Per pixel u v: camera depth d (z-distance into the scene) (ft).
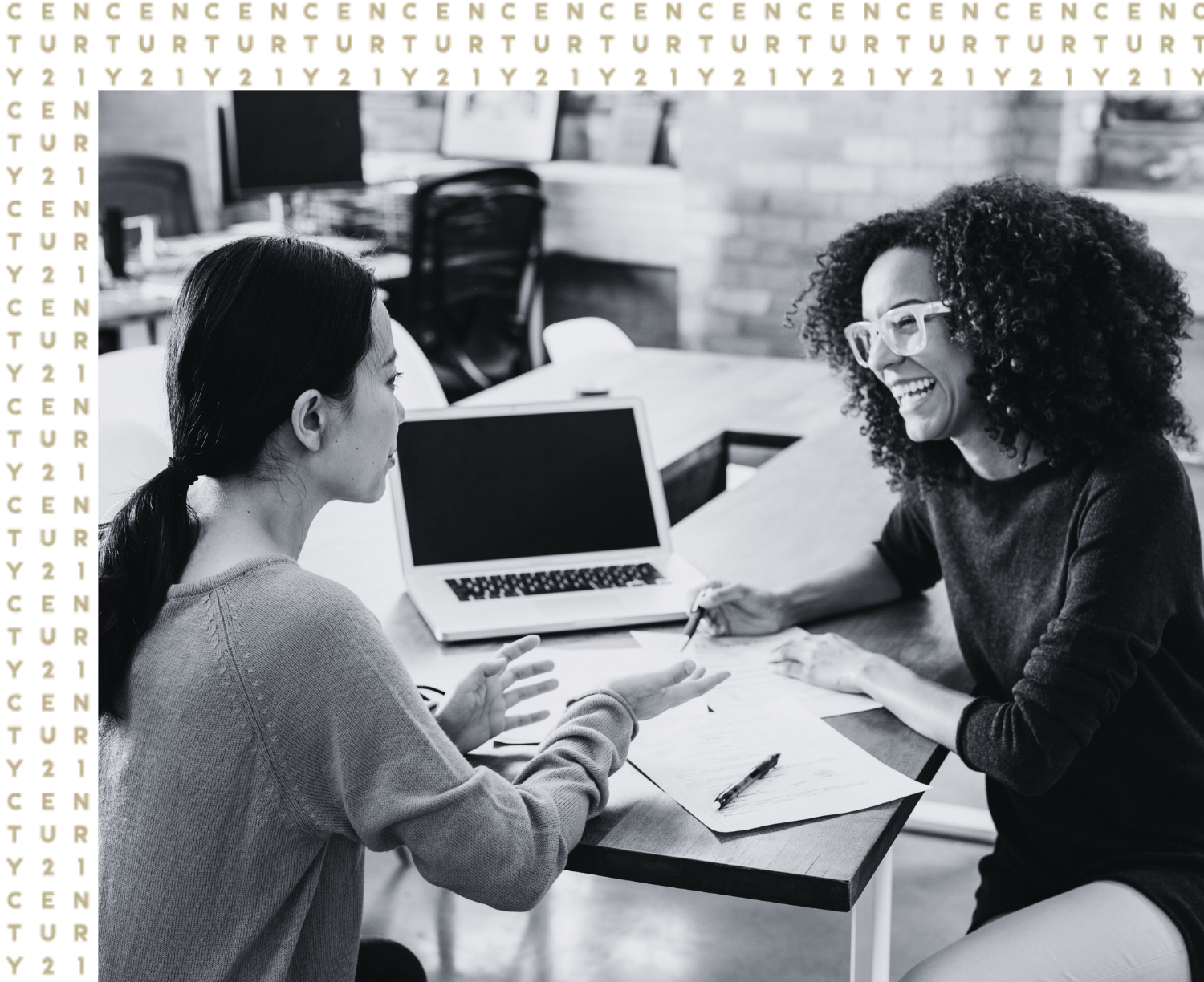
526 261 16.21
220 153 18.04
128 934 3.51
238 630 3.46
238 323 3.53
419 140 21.18
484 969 7.52
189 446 3.62
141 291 14.01
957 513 5.37
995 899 5.18
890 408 5.67
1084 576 4.63
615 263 19.38
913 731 4.82
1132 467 4.72
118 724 3.61
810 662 5.22
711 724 4.83
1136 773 4.84
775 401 10.10
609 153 19.84
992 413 4.89
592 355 11.77
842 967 7.49
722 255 16.16
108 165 18.83
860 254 5.55
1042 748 4.50
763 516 7.39
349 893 3.67
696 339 16.60
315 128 17.16
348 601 3.58
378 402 3.79
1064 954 4.35
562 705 4.99
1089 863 4.93
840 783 4.37
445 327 15.48
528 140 20.01
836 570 6.06
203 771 3.44
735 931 7.88
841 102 15.14
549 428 6.47
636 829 4.12
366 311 3.71
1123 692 4.75
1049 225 4.78
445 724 4.53
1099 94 15.88
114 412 7.89
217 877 3.47
